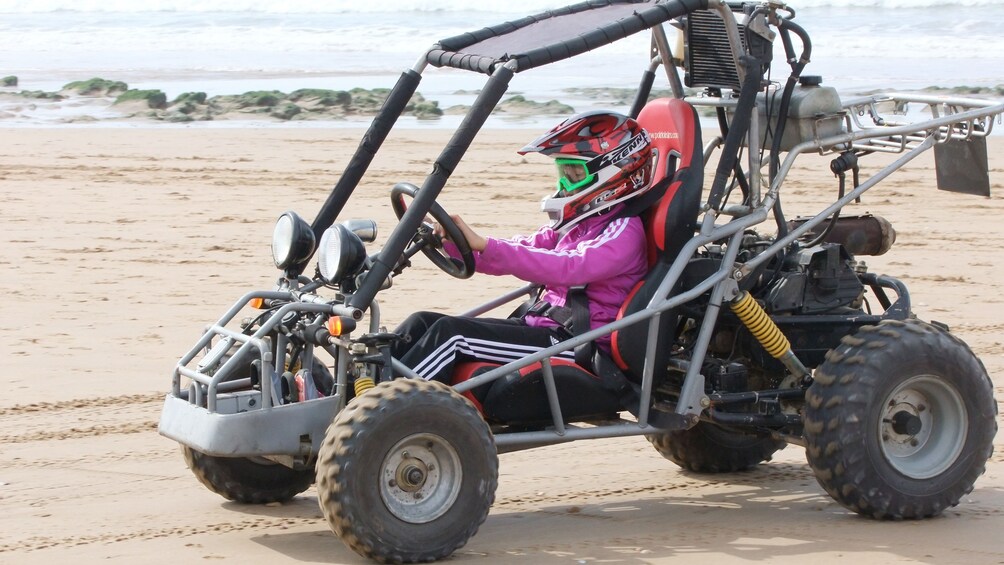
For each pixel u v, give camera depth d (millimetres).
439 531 5332
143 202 16312
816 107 6324
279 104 26719
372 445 5184
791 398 6324
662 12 5836
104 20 51875
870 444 5914
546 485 6879
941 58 33969
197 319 10852
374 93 27969
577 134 6105
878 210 15875
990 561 5504
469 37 6258
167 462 7238
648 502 6551
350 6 51781
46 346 9930
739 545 5742
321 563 5496
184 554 5633
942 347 6023
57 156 19922
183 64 37625
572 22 6160
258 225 14961
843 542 5777
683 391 5984
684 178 6078
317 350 10070
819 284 6398
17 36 46688
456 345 5836
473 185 17469
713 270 6164
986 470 7051
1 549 5719
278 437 5434
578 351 6066
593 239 6070
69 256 13305
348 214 15508
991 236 14508
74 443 7582
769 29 6137
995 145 20609
